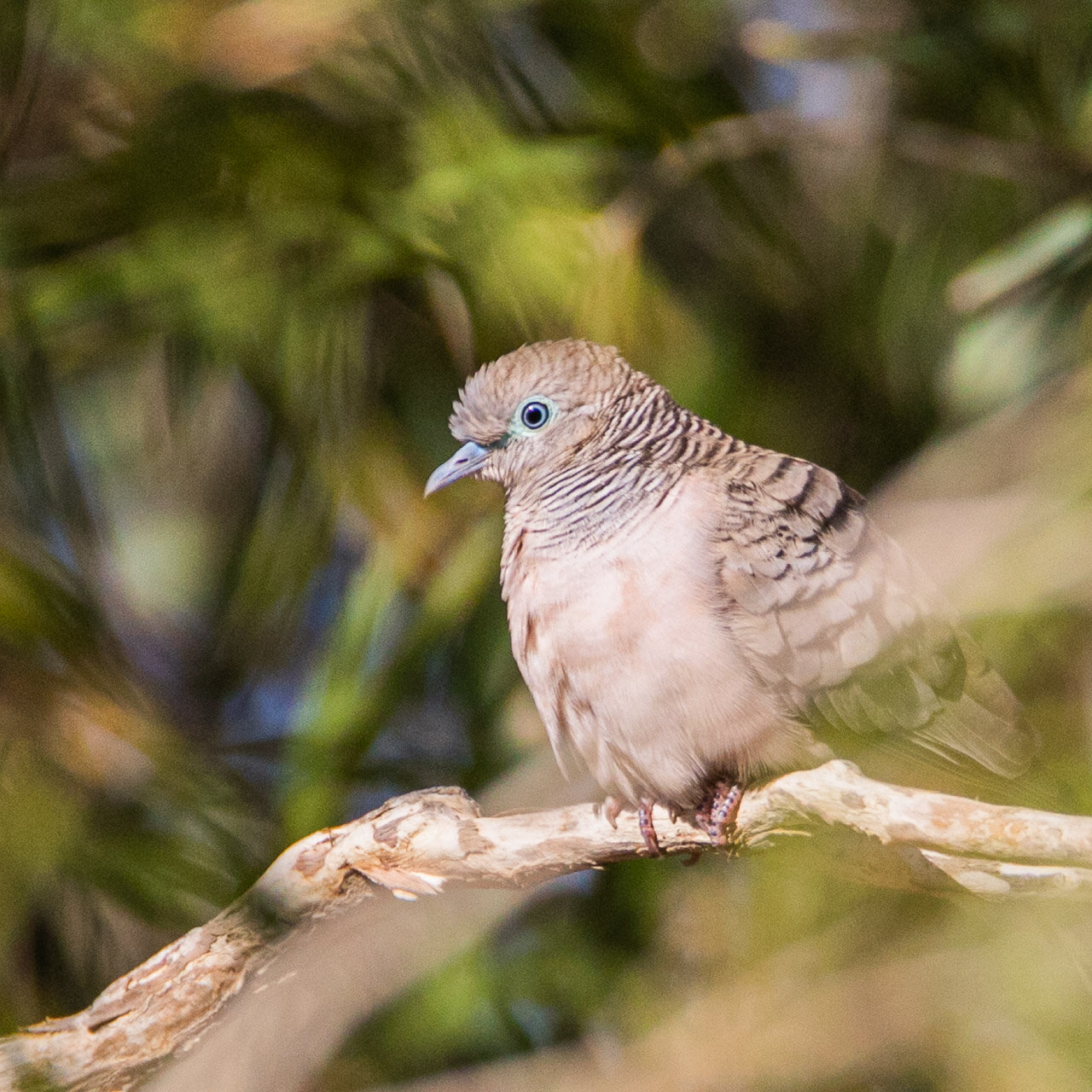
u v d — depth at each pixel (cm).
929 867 784
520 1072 935
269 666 1219
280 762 1127
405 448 1157
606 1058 960
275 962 808
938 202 1194
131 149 1065
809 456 1153
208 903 1047
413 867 805
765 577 861
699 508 868
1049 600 893
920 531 920
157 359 1218
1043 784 923
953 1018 915
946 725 898
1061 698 1024
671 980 1054
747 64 1242
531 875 810
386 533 1112
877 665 874
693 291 1183
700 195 1198
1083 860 693
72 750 1047
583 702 862
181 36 1047
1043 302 1046
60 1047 784
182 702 1241
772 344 1182
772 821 802
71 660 1038
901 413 1168
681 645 840
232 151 1049
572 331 1058
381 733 1099
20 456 1110
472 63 1109
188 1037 794
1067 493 887
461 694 1152
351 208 1052
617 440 900
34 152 1132
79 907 1105
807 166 1219
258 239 1053
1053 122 1141
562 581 867
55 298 1049
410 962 955
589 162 1077
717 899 1068
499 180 1035
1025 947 898
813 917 1017
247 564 1155
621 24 1138
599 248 1044
